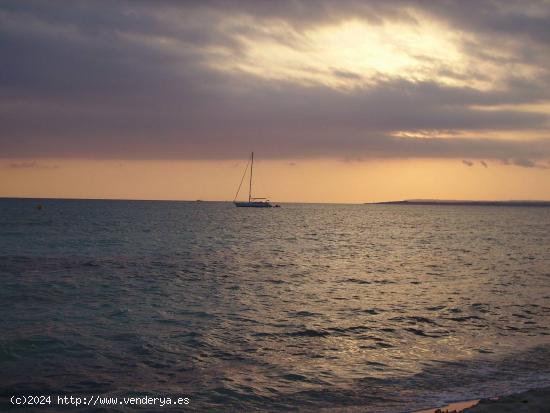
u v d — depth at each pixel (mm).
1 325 21766
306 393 14523
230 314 24609
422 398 14242
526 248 69125
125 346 18781
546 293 32094
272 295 30266
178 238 76562
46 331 20750
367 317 24219
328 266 46281
